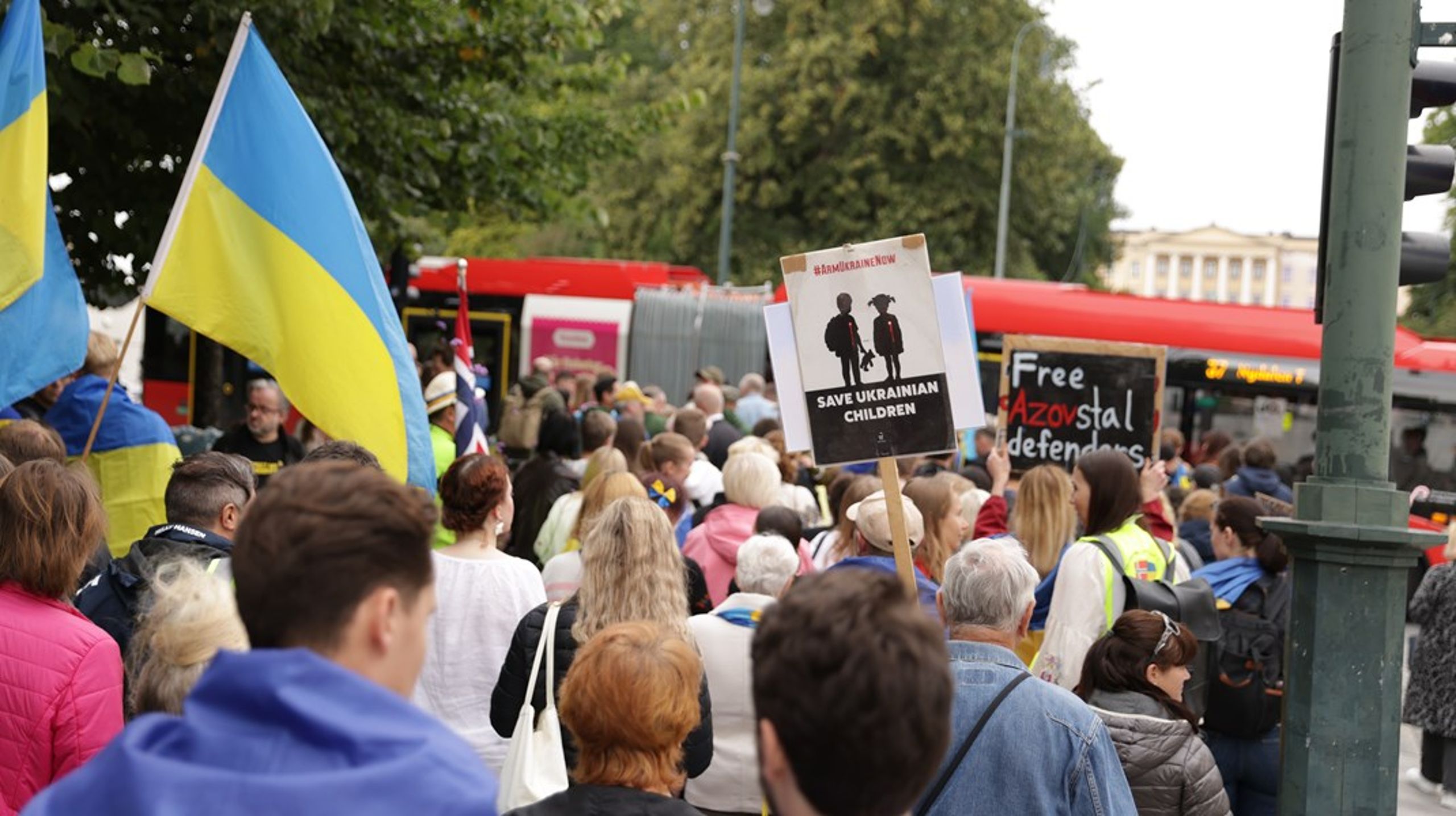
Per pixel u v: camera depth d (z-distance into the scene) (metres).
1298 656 4.33
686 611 4.25
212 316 5.23
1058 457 9.30
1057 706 3.40
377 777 1.65
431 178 11.09
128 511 6.50
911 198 33.31
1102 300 18.89
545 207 12.57
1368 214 4.30
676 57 38.44
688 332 21.55
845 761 1.84
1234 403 18.16
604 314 21.61
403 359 5.39
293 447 9.36
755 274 34.53
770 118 34.03
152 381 20.30
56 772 3.51
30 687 3.48
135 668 3.34
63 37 7.78
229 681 1.71
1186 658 4.34
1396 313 4.32
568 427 7.88
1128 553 5.26
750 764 4.83
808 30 34.16
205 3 8.84
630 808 3.18
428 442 5.41
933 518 5.80
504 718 4.20
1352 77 4.34
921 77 33.50
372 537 1.82
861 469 10.12
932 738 1.87
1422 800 8.54
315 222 5.30
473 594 4.62
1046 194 34.91
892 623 1.89
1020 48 33.41
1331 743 4.25
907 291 4.31
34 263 5.35
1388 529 4.18
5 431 5.46
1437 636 8.23
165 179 10.31
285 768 1.66
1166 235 142.88
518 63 11.45
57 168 10.20
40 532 3.55
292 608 1.79
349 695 1.72
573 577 5.49
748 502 6.94
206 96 9.65
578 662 3.34
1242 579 6.09
